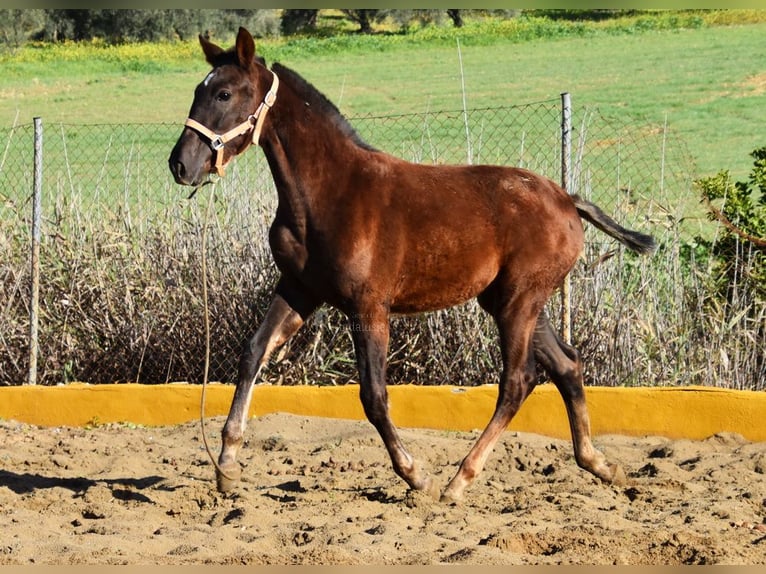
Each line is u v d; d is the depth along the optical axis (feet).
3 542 18.86
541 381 29.78
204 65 125.39
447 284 21.85
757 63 103.30
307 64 121.60
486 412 27.78
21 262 32.32
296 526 19.94
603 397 27.07
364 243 20.90
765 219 29.89
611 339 28.96
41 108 98.12
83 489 23.04
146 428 28.91
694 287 29.27
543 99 90.22
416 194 21.48
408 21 149.59
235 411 21.98
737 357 28.35
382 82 104.99
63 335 31.78
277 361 29.94
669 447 25.67
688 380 28.78
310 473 24.48
